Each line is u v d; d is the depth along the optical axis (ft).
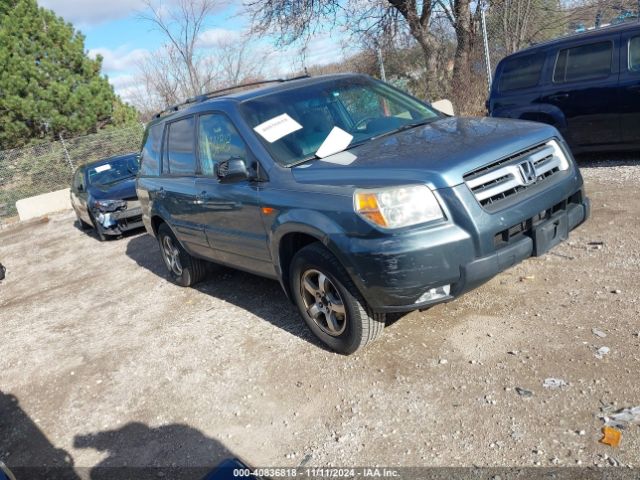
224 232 15.84
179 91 79.05
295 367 13.20
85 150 64.69
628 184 21.63
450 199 10.75
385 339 13.34
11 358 18.21
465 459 9.21
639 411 9.35
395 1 46.78
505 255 11.12
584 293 13.58
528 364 11.25
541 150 12.35
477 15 43.98
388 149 12.72
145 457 11.30
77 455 11.95
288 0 48.62
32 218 57.26
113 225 34.04
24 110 63.10
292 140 14.07
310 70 55.52
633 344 11.12
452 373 11.51
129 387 14.34
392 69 53.21
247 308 17.53
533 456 8.95
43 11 67.05
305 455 10.21
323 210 11.84
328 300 12.73
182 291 20.88
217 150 15.80
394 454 9.72
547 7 44.83
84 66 68.80
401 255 10.69
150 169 20.66
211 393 13.05
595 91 24.34
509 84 27.66
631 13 42.98
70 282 26.84
